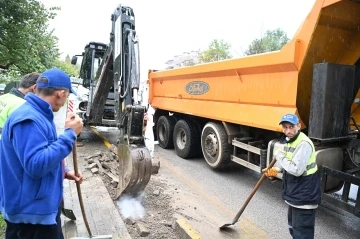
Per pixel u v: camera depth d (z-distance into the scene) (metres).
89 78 8.32
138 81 4.29
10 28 9.67
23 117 1.74
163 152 7.76
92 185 4.48
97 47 8.02
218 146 5.62
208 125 5.93
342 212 4.25
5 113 2.81
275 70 4.27
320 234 3.65
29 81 2.98
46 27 11.68
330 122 3.58
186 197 4.62
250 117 4.77
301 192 2.81
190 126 6.82
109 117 8.63
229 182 5.41
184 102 6.93
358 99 4.48
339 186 3.73
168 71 7.54
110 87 6.86
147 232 3.31
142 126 4.03
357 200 3.12
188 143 6.77
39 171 1.70
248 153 5.05
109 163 5.55
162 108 8.06
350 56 4.09
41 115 1.85
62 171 2.11
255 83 4.69
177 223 3.46
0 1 8.96
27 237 1.95
